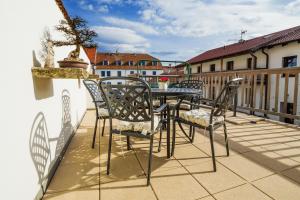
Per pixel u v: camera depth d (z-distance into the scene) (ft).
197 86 11.78
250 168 6.05
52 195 4.80
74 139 9.04
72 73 4.97
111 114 5.74
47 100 5.78
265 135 9.24
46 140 5.54
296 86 10.34
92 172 5.91
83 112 14.97
